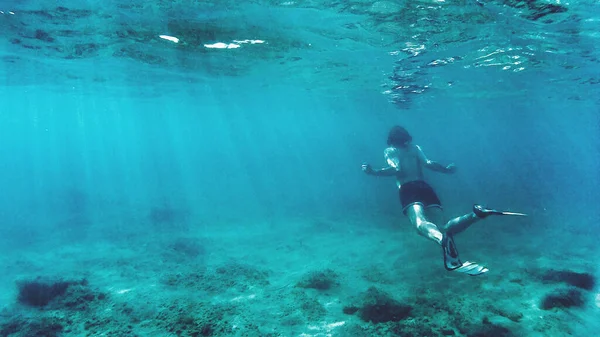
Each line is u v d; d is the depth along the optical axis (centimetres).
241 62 1634
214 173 6038
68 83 2352
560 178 4622
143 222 1961
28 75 2027
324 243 1462
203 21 1033
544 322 730
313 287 943
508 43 1204
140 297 883
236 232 1709
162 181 4747
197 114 5272
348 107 3991
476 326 705
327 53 1417
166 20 1028
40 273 1117
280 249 1384
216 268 1099
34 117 5675
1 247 1471
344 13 934
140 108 4281
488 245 1345
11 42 1281
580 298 818
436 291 903
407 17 953
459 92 2480
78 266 1184
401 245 1377
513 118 5147
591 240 1377
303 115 5391
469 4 843
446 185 3678
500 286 924
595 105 3191
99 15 985
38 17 1007
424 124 6581
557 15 895
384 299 786
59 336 712
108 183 4612
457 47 1268
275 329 718
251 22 1034
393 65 1598
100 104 3788
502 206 2317
